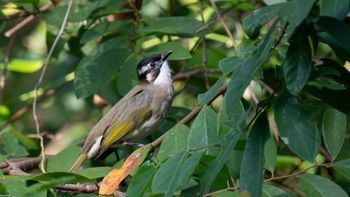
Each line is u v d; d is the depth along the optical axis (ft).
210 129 26.30
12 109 48.16
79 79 35.86
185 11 44.50
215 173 22.79
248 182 21.90
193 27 37.17
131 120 37.17
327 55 37.27
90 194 28.45
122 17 42.68
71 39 42.70
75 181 25.40
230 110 21.13
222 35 44.50
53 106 49.39
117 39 37.19
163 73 39.14
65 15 38.01
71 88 49.90
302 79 20.65
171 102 38.99
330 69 22.53
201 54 42.09
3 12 41.34
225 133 25.54
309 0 19.49
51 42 41.93
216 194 26.86
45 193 24.86
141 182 24.58
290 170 38.04
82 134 43.96
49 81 49.01
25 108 46.65
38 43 49.62
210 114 26.58
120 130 36.81
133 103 37.65
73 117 49.44
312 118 22.59
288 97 22.16
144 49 36.68
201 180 23.26
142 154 27.17
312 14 21.27
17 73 48.55
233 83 21.26
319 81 22.97
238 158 30.22
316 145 21.86
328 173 36.42
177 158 24.27
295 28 20.07
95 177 28.17
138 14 38.88
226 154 23.00
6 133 33.53
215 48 44.78
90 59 36.22
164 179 23.61
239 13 45.88
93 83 35.76
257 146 22.25
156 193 25.14
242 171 22.12
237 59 24.61
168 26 36.88
